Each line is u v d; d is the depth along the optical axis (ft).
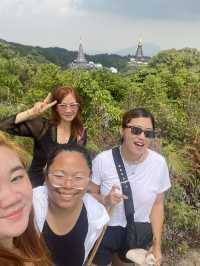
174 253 6.13
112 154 3.85
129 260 3.98
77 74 12.92
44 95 11.76
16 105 9.45
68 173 2.71
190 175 7.43
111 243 3.80
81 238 2.90
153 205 4.02
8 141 1.71
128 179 3.80
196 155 8.04
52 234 2.84
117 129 8.16
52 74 13.07
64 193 2.73
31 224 1.93
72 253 2.91
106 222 3.01
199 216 6.58
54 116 4.87
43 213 2.82
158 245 3.92
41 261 1.90
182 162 7.55
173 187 6.60
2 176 1.62
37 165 4.71
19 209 1.64
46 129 4.76
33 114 4.70
